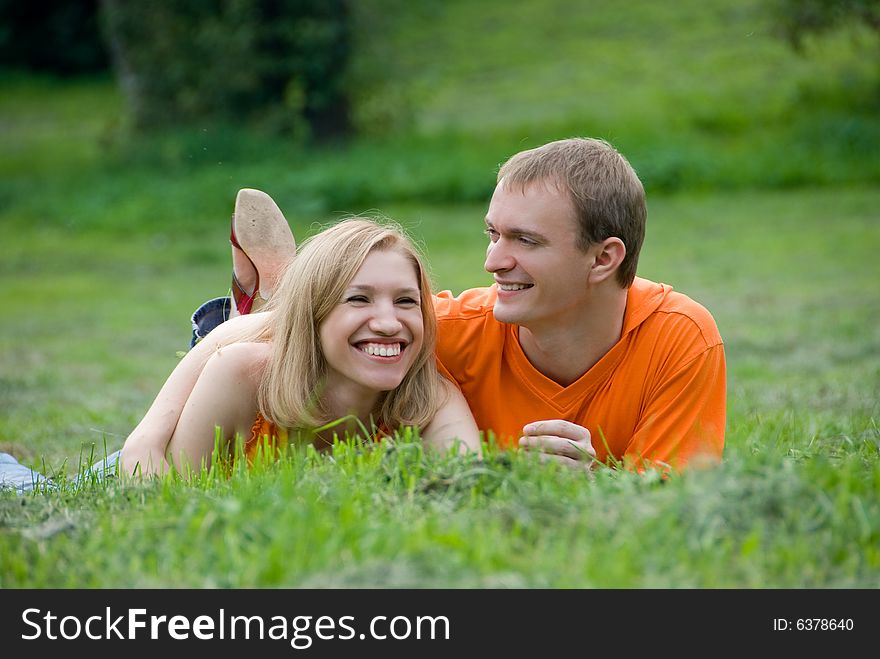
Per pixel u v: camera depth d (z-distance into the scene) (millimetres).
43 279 32312
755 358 17844
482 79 55625
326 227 8805
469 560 5070
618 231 7426
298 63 45125
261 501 5805
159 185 42375
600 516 5500
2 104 64688
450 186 40406
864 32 47219
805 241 31656
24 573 5457
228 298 10195
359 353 7672
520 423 8062
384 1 47844
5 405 15688
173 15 46094
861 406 11688
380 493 6008
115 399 16047
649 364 7758
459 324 8195
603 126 46156
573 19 62562
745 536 5262
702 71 52406
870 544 5219
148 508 6098
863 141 41750
